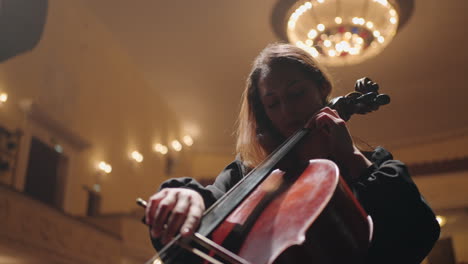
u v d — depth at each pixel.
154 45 9.05
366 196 1.01
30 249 7.33
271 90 1.19
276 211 0.85
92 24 9.51
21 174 7.86
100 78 9.74
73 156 9.16
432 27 8.14
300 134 1.10
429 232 1.02
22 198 7.23
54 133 8.66
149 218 0.78
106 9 8.35
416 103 10.33
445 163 10.88
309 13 7.91
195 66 9.52
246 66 9.28
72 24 9.00
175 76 9.94
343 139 1.06
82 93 9.24
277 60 1.22
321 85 1.26
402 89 9.89
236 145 1.36
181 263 0.86
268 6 7.76
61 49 8.75
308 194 0.86
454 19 7.93
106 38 9.88
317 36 8.20
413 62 9.09
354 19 7.92
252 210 0.90
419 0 7.53
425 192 10.89
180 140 11.90
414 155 11.26
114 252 9.34
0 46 1.44
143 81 11.02
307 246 0.78
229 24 8.22
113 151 10.01
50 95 8.46
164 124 11.52
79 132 9.13
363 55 8.45
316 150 1.12
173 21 8.32
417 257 1.02
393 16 7.79
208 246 0.73
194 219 0.75
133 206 10.44
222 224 0.89
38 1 1.44
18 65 7.85
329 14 7.95
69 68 8.91
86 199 9.42
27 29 1.44
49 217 7.78
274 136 1.28
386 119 10.88
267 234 0.81
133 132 10.59
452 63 9.11
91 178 9.50
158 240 0.93
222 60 9.21
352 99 1.25
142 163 10.84
